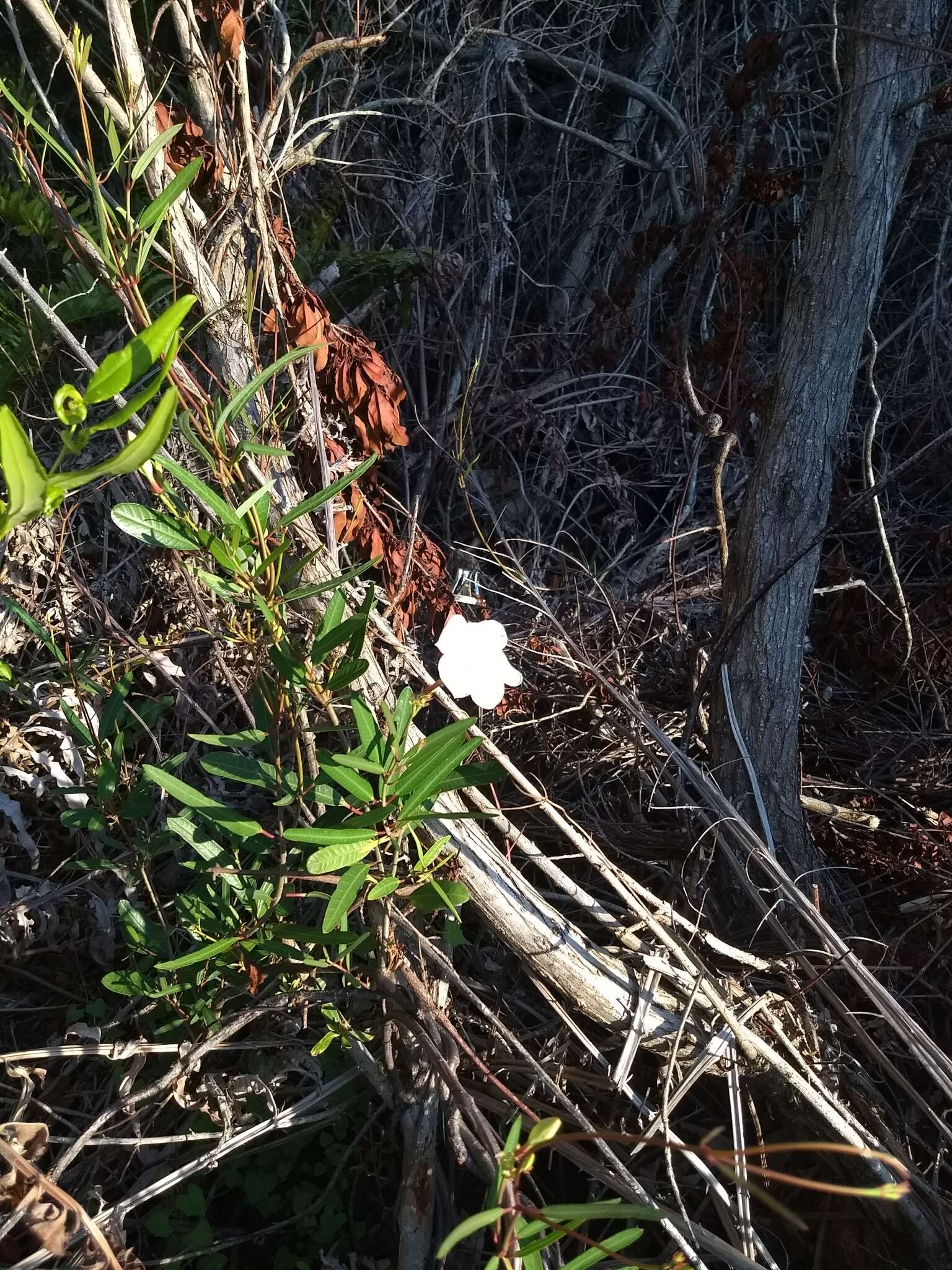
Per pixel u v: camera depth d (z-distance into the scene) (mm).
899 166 875
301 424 736
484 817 521
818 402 865
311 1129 700
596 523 1520
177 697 846
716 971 715
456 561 1176
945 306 1650
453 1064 592
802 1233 680
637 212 1835
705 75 1814
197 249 667
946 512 1468
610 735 955
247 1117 686
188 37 661
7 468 276
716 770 850
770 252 1631
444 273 1425
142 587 918
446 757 508
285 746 648
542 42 1838
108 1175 693
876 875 870
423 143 1647
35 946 786
